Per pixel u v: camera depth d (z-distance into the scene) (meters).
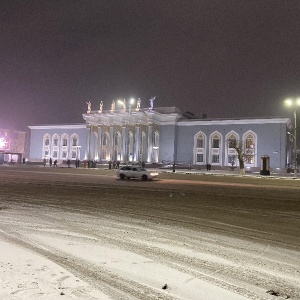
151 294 5.09
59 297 4.72
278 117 69.25
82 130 89.00
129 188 23.34
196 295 5.11
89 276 5.76
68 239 8.45
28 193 18.80
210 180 36.22
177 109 82.25
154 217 12.03
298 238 9.32
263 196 20.38
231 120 73.50
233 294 5.20
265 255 7.52
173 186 26.30
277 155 68.75
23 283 5.16
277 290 5.45
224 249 7.93
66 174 40.12
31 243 7.89
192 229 10.15
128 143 81.94
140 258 6.95
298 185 31.47
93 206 14.33
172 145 79.38
